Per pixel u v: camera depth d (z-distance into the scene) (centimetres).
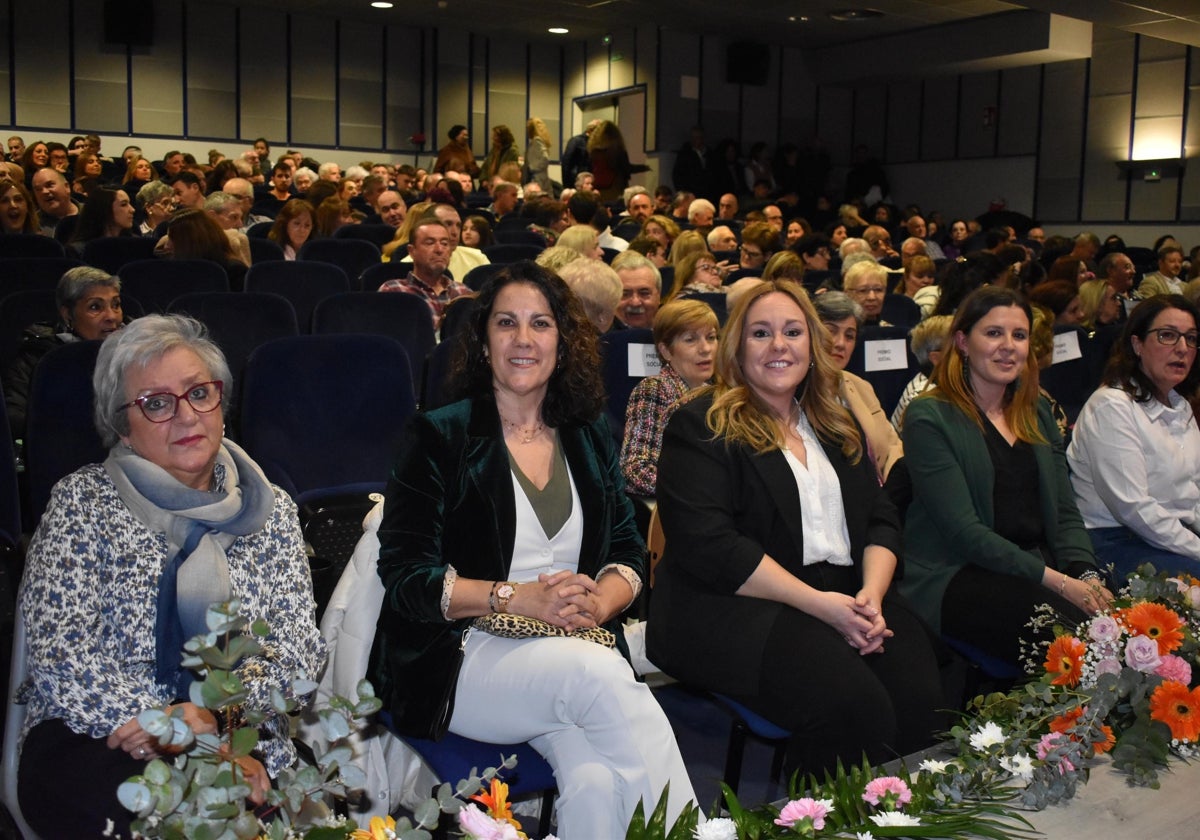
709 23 1456
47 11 1426
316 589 242
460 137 1324
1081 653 179
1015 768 154
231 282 516
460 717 189
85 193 943
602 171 1225
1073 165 1468
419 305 430
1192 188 1352
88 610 164
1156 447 297
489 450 203
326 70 1591
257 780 150
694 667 221
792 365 233
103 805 155
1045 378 466
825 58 1606
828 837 141
